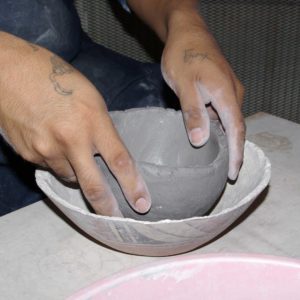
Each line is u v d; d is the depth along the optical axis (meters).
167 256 0.62
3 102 0.61
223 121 0.67
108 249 0.66
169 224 0.54
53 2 1.06
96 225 0.56
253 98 1.64
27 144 0.61
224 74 0.69
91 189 0.57
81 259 0.64
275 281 0.50
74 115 0.57
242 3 1.51
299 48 1.53
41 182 0.62
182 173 0.56
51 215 0.72
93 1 1.63
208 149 0.66
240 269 0.50
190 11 0.82
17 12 1.03
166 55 0.74
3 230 0.69
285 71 1.58
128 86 1.18
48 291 0.60
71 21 1.11
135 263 0.64
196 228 0.55
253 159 0.69
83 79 0.62
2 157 1.09
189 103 0.66
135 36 1.63
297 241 0.67
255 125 0.95
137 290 0.49
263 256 0.50
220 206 0.69
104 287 0.47
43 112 0.58
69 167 0.61
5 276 0.62
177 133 0.70
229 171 0.66
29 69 0.62
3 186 1.15
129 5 1.01
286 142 0.90
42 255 0.65
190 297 0.50
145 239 0.56
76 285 0.60
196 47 0.72
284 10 1.49
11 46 0.64
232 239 0.67
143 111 0.70
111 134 0.57
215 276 0.50
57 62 0.63
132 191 0.55
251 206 0.73
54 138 0.57
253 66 1.60
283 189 0.77
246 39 1.56
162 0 0.90
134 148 0.71
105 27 1.66
